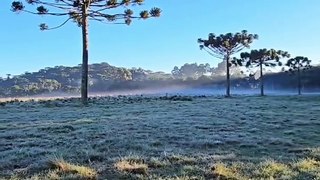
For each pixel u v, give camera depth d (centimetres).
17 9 3075
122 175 907
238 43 6456
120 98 4125
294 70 9050
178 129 1650
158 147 1256
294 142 1446
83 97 3269
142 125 1750
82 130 1574
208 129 1700
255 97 5350
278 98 4941
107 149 1204
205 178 895
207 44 6506
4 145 1271
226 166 994
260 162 1048
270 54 7206
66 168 935
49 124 1789
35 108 2875
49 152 1143
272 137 1516
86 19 3328
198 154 1148
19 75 19912
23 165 1008
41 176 892
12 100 3756
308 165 1020
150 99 3953
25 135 1459
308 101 4188
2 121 1980
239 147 1311
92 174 903
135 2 3306
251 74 8156
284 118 2219
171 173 935
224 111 2594
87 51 3331
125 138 1395
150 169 968
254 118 2184
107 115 2284
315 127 1870
